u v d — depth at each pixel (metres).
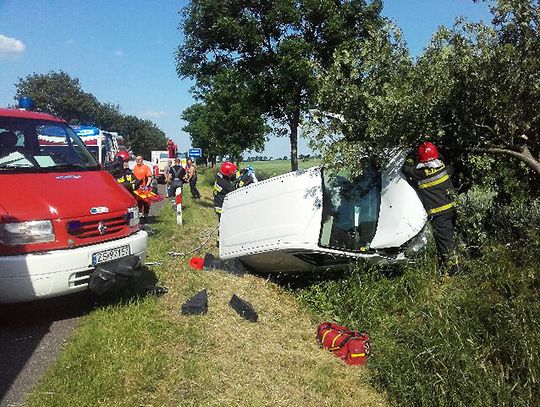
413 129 6.03
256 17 10.88
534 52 5.25
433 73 5.64
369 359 4.86
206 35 11.97
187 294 5.95
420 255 6.04
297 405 3.96
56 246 4.83
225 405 3.71
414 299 5.57
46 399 3.56
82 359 4.15
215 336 4.84
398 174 6.24
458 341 4.23
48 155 5.82
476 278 4.88
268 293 6.58
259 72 11.17
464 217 6.09
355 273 6.10
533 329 4.09
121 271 5.15
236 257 6.95
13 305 5.55
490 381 3.86
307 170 6.36
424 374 4.12
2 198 4.78
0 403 3.58
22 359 4.30
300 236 6.08
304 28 10.55
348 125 6.17
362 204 6.57
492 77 5.32
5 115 5.97
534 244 4.88
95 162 6.25
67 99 54.22
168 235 10.41
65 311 5.49
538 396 3.82
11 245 4.62
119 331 4.69
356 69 6.09
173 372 4.05
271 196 6.54
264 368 4.45
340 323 5.78
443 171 5.89
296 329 5.60
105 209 5.27
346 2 10.35
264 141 13.81
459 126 5.82
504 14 5.30
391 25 5.98
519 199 6.47
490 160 5.93
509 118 5.41
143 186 12.96
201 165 55.66
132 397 3.67
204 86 14.27
